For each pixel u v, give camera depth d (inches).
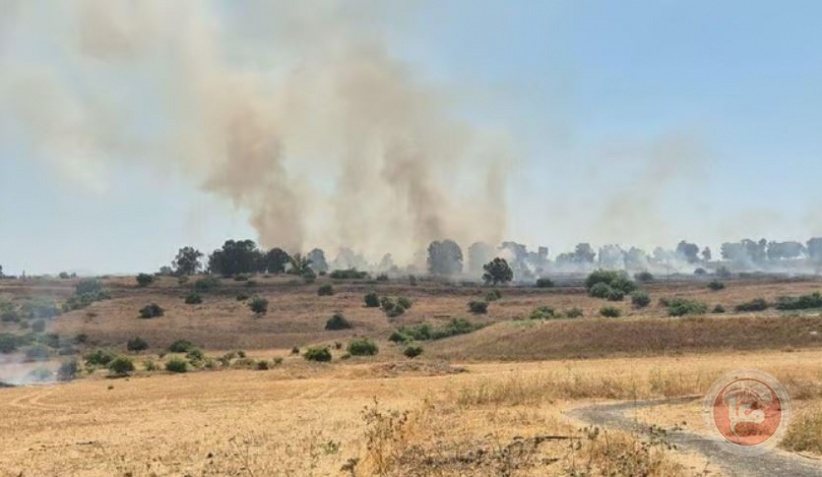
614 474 649.0
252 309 6688.0
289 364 3602.4
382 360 3764.8
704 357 3171.8
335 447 924.6
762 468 705.0
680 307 5600.4
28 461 1032.8
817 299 5718.5
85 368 3796.8
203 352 4992.6
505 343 3949.3
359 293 7495.1
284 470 797.2
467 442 841.5
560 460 715.4
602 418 1197.7
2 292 7081.7
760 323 3705.7
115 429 1445.6
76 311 6397.6
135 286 7696.9
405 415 1077.1
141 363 3949.3
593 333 3811.5
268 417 1531.7
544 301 6963.6
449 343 4387.3
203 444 1118.4
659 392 1625.2
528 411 1283.2
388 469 707.4
